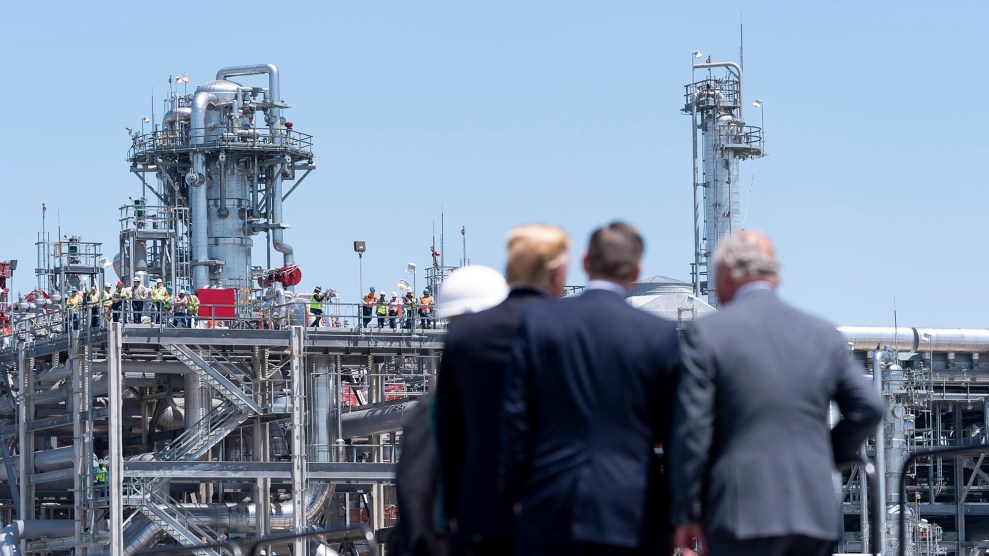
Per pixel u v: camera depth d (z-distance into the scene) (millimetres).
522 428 32594
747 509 32938
